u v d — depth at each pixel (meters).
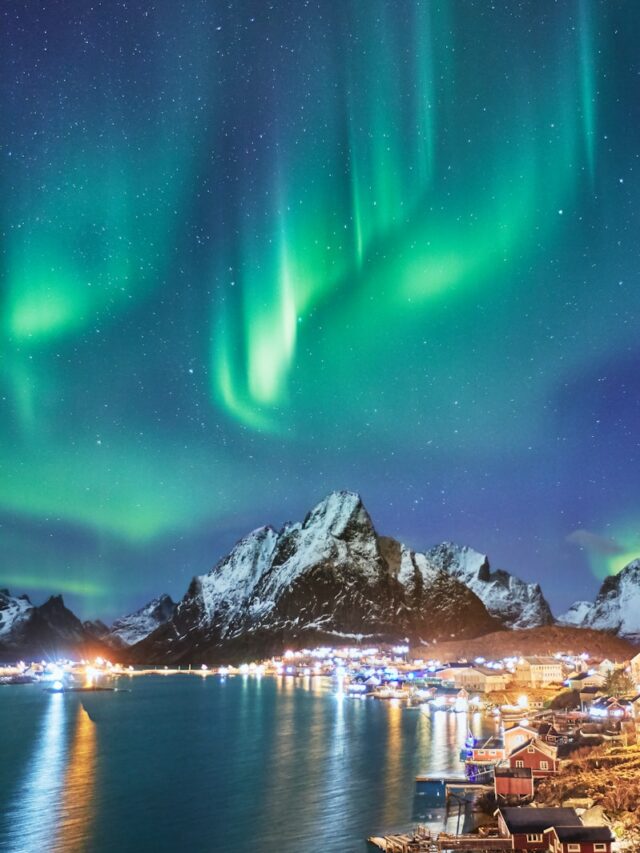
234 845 70.31
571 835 60.22
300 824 77.25
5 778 103.12
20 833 74.75
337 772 105.25
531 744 90.50
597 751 97.50
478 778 95.19
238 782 99.12
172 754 124.12
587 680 189.75
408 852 65.38
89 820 79.62
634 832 63.41
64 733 154.12
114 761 117.44
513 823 64.88
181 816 81.00
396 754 120.75
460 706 194.00
